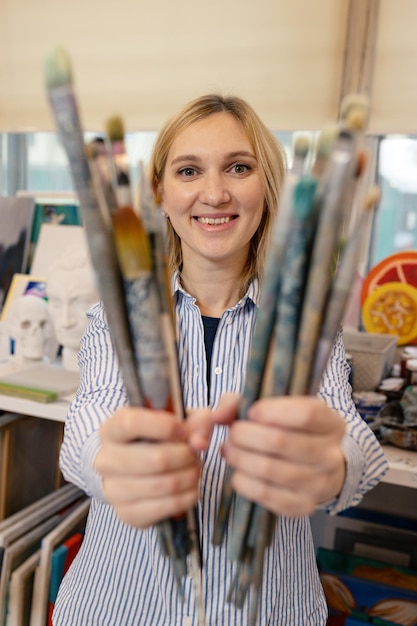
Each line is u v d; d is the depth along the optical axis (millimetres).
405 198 1822
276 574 859
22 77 2094
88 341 891
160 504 415
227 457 418
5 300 1911
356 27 1662
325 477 404
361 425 705
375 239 1854
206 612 840
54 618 991
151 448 407
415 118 1664
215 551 832
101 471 429
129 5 1921
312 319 370
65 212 1944
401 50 1646
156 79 1934
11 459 1531
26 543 1420
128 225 385
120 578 894
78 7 1980
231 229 883
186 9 1864
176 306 948
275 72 1800
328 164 353
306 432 390
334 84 1742
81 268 1541
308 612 924
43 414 1327
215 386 904
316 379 396
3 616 1380
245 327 930
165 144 919
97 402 750
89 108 2025
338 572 1459
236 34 1825
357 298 1767
